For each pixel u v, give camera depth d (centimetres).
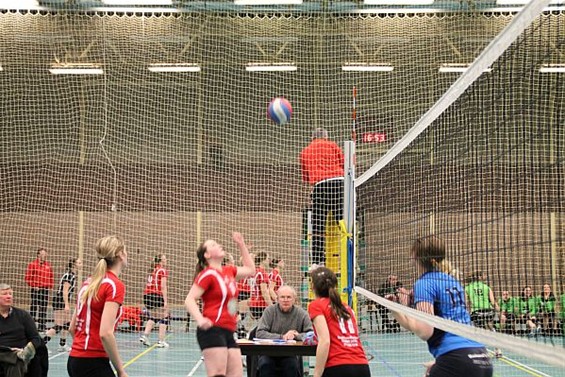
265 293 1041
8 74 1980
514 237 858
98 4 1722
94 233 1950
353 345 554
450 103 543
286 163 1942
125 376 509
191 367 1119
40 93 1997
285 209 1914
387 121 1933
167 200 1958
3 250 1939
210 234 1920
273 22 1978
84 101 2008
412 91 1942
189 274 1930
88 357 510
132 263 1934
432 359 1260
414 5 1738
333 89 1978
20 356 690
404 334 1627
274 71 2002
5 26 1942
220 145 1978
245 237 1895
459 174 614
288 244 1886
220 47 2014
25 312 719
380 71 1967
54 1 1691
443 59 1931
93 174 1975
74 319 539
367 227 866
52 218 1956
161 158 1981
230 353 612
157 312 1429
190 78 2012
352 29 1953
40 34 1939
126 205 1964
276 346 716
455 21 1895
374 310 1320
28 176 1975
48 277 1359
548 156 429
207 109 1997
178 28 1970
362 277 857
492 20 1870
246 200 1928
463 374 457
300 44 1995
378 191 855
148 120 1998
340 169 959
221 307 609
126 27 1969
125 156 1988
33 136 1991
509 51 536
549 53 446
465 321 482
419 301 486
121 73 1998
